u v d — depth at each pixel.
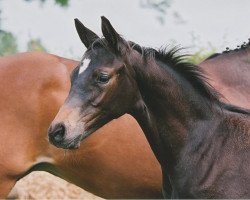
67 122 8.21
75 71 8.39
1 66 10.05
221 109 8.66
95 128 8.38
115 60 8.31
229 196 8.36
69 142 8.21
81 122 8.25
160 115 8.56
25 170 9.89
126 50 8.40
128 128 9.84
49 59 10.09
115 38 8.31
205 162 8.48
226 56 9.97
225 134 8.55
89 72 8.28
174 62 8.63
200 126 8.58
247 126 8.59
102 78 8.25
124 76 8.35
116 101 8.36
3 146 9.85
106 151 9.84
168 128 8.57
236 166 8.41
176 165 8.57
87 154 9.85
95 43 8.37
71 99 8.28
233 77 9.80
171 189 8.78
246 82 9.80
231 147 8.49
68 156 9.88
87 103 8.27
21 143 9.88
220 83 9.73
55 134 8.23
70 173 10.00
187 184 8.50
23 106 9.90
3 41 13.80
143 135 9.84
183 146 8.57
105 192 10.05
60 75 9.98
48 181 13.20
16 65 10.04
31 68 10.02
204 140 8.55
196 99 8.60
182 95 8.56
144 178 9.88
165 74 8.55
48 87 9.93
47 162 9.95
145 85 8.48
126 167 9.87
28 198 12.98
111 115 8.40
